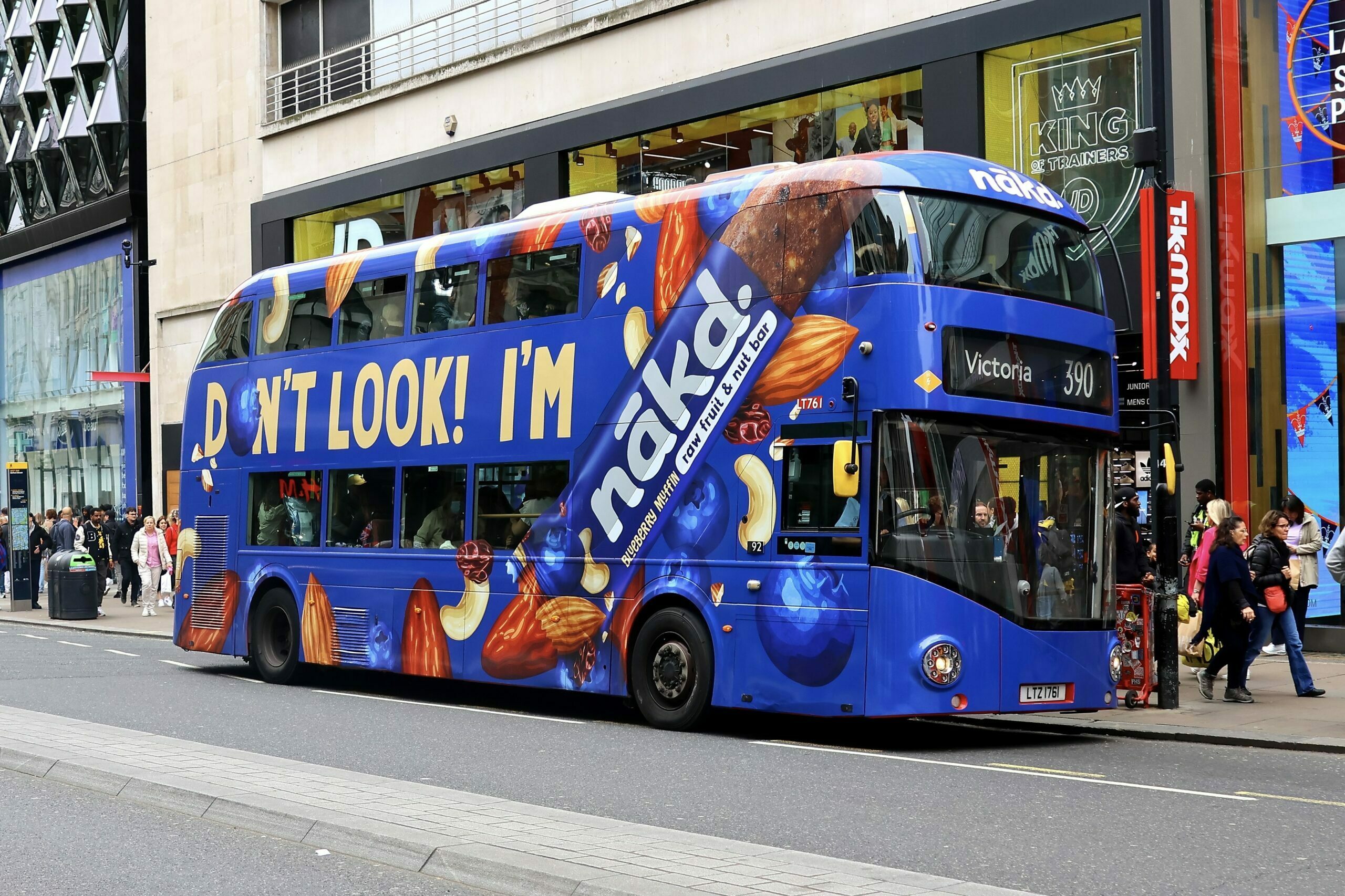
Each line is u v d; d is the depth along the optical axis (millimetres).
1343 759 11258
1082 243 12781
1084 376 12461
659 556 13109
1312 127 17188
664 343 13219
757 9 22406
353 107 30516
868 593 11469
